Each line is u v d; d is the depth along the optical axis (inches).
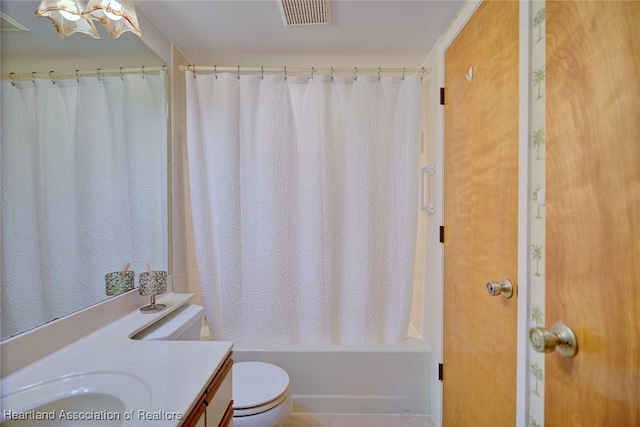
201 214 62.4
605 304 23.3
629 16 21.3
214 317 64.4
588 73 24.8
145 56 52.1
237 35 57.3
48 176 34.0
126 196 47.6
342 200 65.1
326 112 62.7
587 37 24.9
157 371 29.9
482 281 42.6
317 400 62.6
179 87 62.8
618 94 22.1
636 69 20.8
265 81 63.0
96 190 41.3
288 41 59.4
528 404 32.8
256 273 64.7
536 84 31.5
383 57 65.6
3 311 28.9
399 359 62.1
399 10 49.9
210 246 64.1
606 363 23.2
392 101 63.4
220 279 64.9
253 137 63.7
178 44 60.5
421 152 68.3
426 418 61.3
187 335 46.7
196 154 61.6
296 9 49.8
